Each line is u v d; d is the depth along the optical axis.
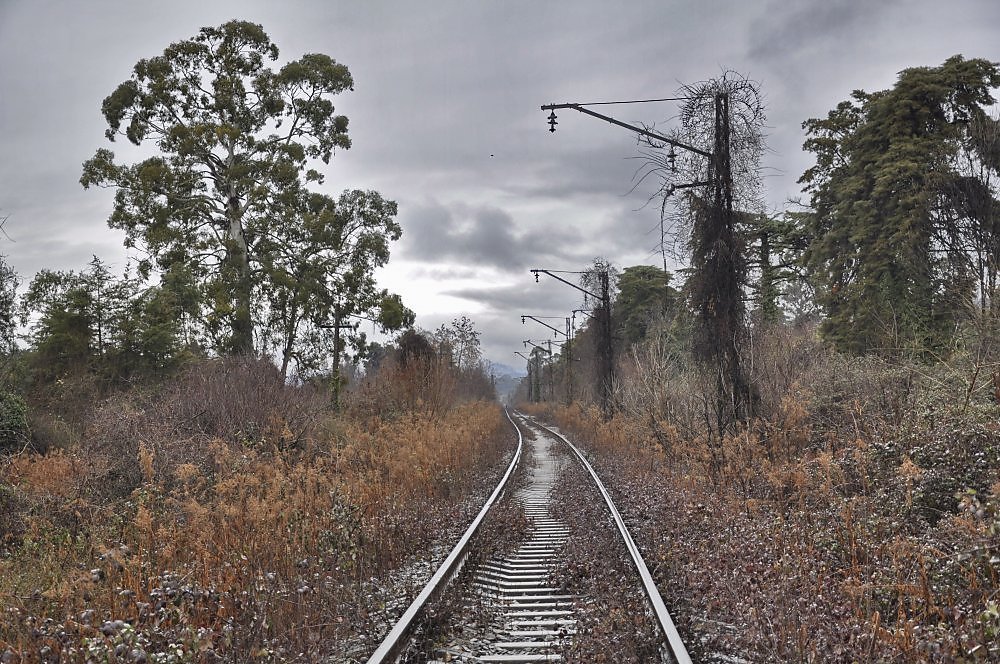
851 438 13.39
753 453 14.26
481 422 33.12
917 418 12.95
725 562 8.57
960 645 5.66
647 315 55.03
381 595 8.12
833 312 28.73
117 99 36.62
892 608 7.13
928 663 5.62
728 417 16.88
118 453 13.39
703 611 7.59
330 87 40.22
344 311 38.34
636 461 21.23
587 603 8.34
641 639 6.84
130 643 5.41
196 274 35.00
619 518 13.12
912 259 25.00
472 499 16.86
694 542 9.94
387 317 38.03
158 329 27.84
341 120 40.56
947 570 7.12
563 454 32.91
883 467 11.23
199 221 37.19
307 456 14.91
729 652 6.62
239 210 36.69
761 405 16.67
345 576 8.89
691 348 18.41
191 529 9.15
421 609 7.47
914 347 18.67
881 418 13.83
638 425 24.73
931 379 14.84
